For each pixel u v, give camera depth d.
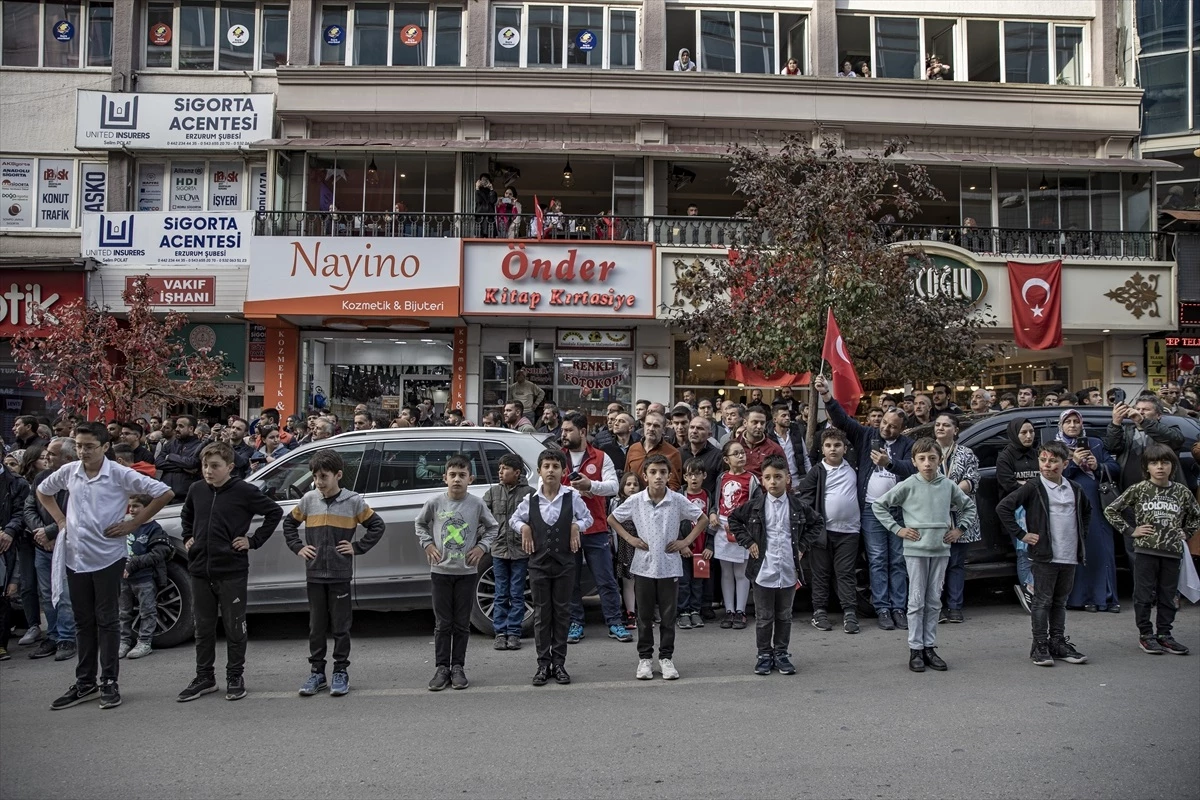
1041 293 16.66
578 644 7.37
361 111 17.19
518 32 18.08
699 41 18.23
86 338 13.70
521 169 17.72
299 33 17.73
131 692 5.96
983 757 4.53
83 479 5.72
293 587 7.28
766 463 6.36
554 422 10.53
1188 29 19.36
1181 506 6.62
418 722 5.24
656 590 6.23
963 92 17.80
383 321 16.78
